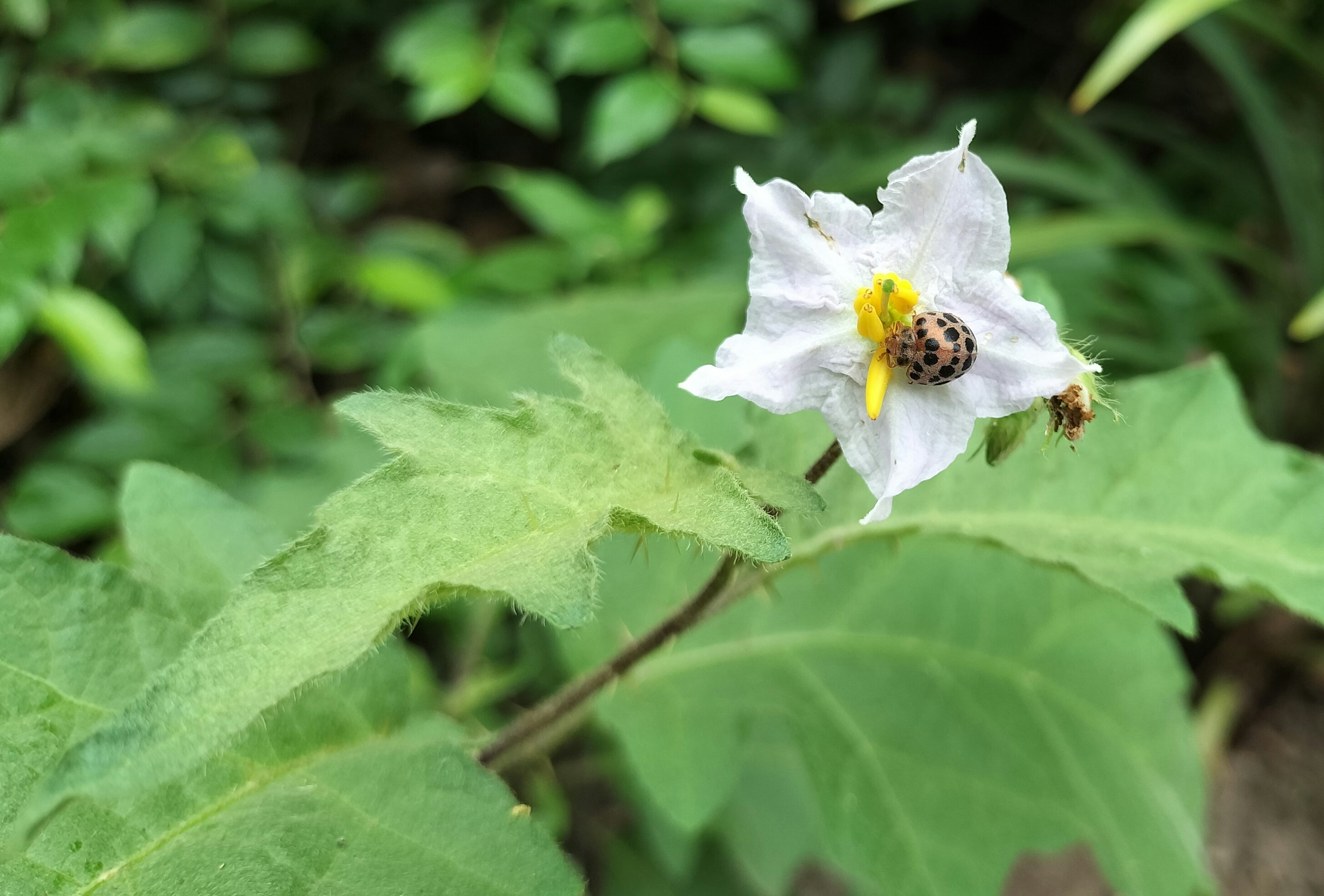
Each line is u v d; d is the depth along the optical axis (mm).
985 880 134
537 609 75
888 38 386
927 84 333
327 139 336
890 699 146
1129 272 256
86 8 239
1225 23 279
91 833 90
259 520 110
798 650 149
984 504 117
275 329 231
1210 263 265
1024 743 144
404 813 96
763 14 320
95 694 95
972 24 396
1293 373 278
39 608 95
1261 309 282
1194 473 114
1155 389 118
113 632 97
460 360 192
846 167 302
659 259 264
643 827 183
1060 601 152
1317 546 107
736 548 81
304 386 229
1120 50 221
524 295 242
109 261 216
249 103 260
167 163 219
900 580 153
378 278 232
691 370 146
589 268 241
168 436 203
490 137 354
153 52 243
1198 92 389
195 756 69
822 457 98
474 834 94
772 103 328
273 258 232
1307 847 249
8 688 92
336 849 93
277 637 74
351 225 331
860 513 117
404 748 99
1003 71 390
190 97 254
